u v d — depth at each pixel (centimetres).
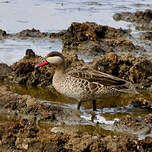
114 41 2294
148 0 3359
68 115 1470
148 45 2381
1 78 1811
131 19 2861
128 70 1859
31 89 1748
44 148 1213
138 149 1227
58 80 1541
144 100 1588
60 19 2706
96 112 1538
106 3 3203
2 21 2608
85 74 1511
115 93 1530
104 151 1202
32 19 2672
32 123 1362
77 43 2267
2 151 1227
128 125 1400
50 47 2230
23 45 2222
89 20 2731
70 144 1209
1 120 1425
